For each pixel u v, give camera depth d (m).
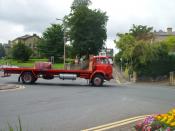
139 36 68.25
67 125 11.52
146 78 43.69
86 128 10.98
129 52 43.94
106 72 31.86
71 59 93.81
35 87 27.53
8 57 132.00
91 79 31.84
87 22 86.88
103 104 17.36
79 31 87.19
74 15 87.31
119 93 23.86
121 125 11.48
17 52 114.38
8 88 25.22
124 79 45.81
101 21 88.25
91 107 16.16
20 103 17.23
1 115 13.53
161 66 44.06
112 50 69.94
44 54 113.81
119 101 18.81
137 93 24.17
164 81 42.81
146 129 8.51
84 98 20.12
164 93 24.75
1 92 22.58
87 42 86.56
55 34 112.56
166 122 8.19
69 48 89.75
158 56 44.09
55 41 112.69
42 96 20.75
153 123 8.48
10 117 13.08
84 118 12.96
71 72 32.41
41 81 35.69
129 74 44.66
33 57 126.69
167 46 45.50
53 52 112.19
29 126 11.30
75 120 12.52
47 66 32.47
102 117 13.22
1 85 27.19
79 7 88.81
